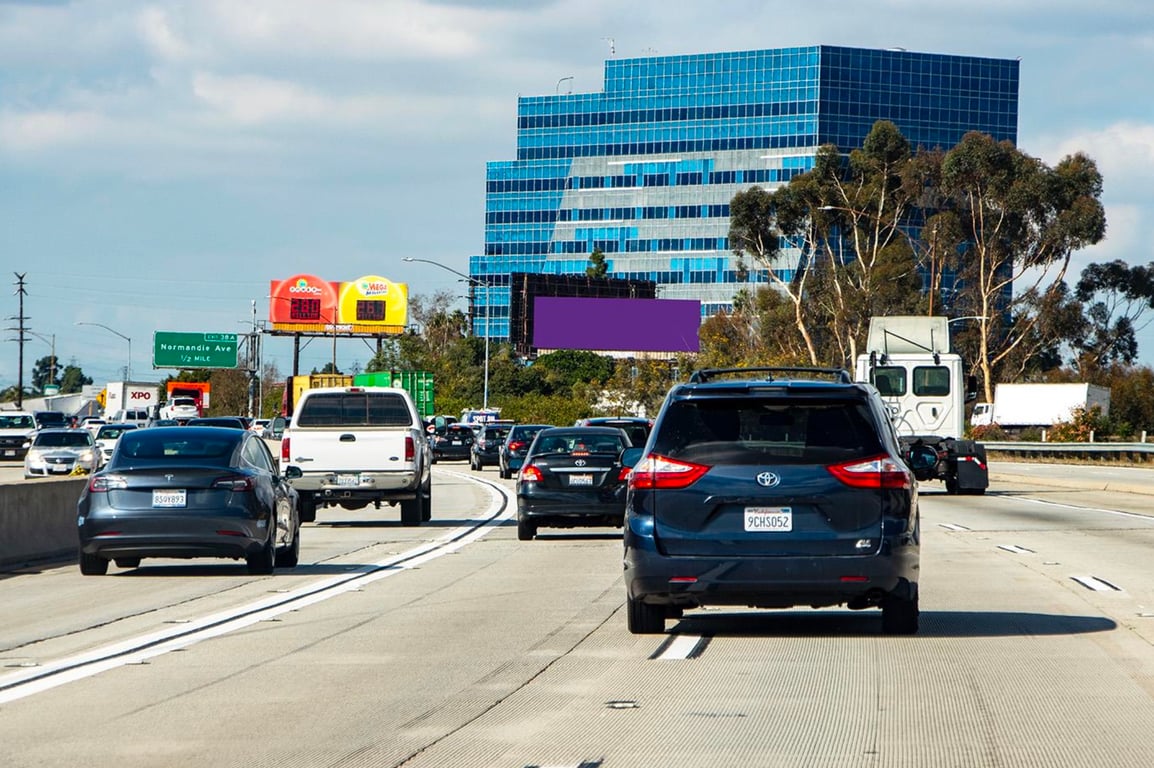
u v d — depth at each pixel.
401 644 24.23
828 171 186.12
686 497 22.94
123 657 22.88
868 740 16.34
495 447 118.12
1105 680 20.36
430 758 15.48
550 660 22.38
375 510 69.00
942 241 177.50
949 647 23.55
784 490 22.72
